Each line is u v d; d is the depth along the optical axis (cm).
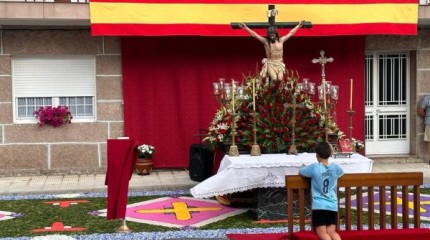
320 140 953
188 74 1273
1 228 845
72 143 1253
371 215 702
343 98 1309
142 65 1261
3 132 1231
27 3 1134
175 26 1173
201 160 1137
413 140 1367
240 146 960
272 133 941
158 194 1080
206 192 845
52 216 917
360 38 1303
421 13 1247
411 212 931
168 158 1280
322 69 1237
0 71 1224
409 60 1365
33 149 1241
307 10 1209
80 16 1155
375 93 1367
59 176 1238
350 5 1220
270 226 849
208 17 1185
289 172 866
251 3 1195
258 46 1282
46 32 1234
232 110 938
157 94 1270
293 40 1287
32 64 1245
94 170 1262
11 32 1224
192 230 825
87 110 1270
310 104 973
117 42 1255
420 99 1347
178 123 1279
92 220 890
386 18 1224
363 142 1320
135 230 830
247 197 981
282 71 1027
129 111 1262
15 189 1098
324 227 660
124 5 1159
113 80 1259
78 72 1260
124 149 806
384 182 699
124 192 808
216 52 1275
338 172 678
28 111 1252
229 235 789
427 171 1247
